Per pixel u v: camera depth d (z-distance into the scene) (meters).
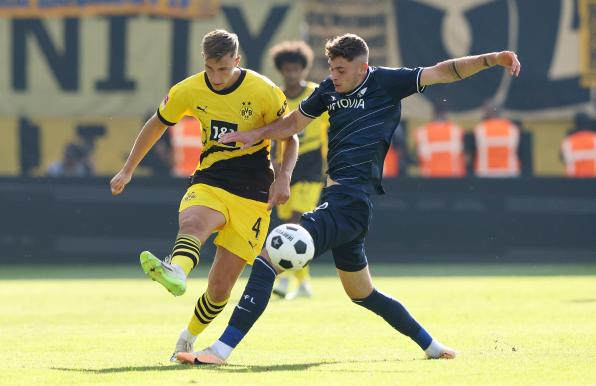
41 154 72.94
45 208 70.75
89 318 36.62
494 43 69.88
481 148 70.38
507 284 51.88
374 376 20.72
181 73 71.06
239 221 24.34
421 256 69.62
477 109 70.50
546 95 69.94
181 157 71.38
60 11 71.50
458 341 27.67
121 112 71.44
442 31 70.19
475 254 69.25
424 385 19.47
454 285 51.53
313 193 44.09
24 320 36.00
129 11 71.00
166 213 70.31
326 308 39.56
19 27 71.69
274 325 32.97
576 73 69.62
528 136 71.00
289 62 43.06
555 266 67.81
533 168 71.06
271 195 24.19
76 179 70.69
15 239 70.94
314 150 43.94
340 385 19.42
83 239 70.75
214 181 24.30
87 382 20.02
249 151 24.58
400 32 70.50
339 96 23.42
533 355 24.33
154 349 26.77
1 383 20.02
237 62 24.05
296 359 24.31
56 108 71.75
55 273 65.62
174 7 70.81
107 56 71.44
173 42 71.00
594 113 69.75
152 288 53.06
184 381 19.95
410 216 69.50
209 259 73.19
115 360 24.16
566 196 68.69
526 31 69.75
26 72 71.81
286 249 21.98
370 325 32.91
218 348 22.62
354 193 22.84
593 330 30.28
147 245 70.50
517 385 19.45
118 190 25.09
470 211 69.31
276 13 70.00
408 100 70.81
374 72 23.36
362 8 70.88
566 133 70.88
